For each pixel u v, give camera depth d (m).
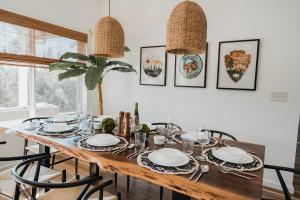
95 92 3.97
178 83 3.15
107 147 1.55
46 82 3.41
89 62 3.28
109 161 1.33
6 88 2.94
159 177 1.16
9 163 2.91
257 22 2.57
